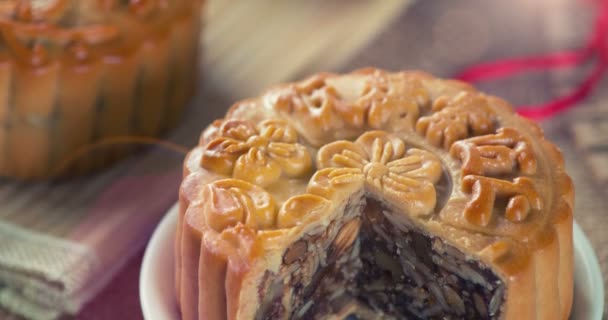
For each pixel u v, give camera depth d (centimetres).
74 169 34
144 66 32
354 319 29
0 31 31
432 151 27
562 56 38
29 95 31
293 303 27
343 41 39
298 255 26
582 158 34
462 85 29
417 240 26
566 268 26
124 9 32
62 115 32
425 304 28
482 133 27
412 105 28
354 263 28
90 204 33
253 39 40
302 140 27
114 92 32
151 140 35
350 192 26
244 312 25
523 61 38
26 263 31
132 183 34
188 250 26
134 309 30
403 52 39
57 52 31
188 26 34
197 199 26
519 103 37
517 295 25
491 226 25
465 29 40
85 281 31
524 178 26
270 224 25
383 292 28
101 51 31
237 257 25
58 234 32
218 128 27
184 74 35
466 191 26
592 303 27
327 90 28
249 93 37
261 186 26
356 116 28
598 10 40
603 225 32
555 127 36
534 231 25
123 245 32
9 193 34
